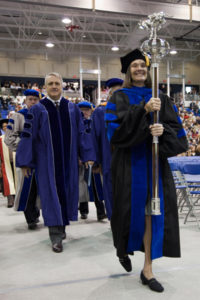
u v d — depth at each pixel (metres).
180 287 2.39
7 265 2.94
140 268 2.79
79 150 3.71
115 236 2.39
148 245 2.36
